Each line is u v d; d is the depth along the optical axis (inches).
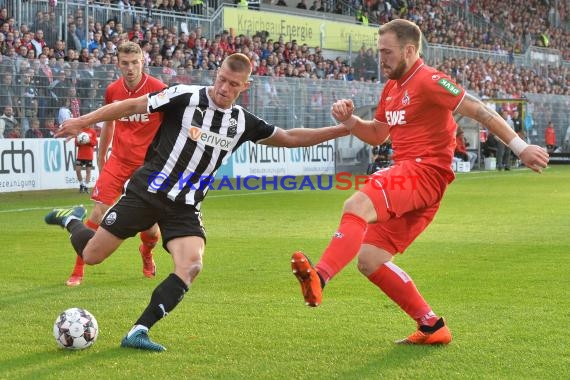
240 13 2026.3
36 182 1325.0
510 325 419.5
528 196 1289.4
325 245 732.0
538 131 2603.3
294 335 398.9
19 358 354.0
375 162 1811.0
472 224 895.7
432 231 831.7
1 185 1270.9
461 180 1726.1
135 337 368.5
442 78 362.6
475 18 2970.0
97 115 376.5
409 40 369.1
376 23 2524.6
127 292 511.8
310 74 2050.9
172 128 387.9
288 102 1820.9
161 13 1841.8
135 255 674.2
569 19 3540.8
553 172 2085.4
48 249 703.7
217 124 386.6
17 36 1462.8
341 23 2298.2
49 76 1369.3
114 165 554.6
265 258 654.5
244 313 449.1
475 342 384.8
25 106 1336.1
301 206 1120.2
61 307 463.5
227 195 1316.4
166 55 1707.7
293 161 1776.6
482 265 616.4
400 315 444.8
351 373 333.7
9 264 622.2
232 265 618.8
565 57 3405.5
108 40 1636.3
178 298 372.5
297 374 332.2
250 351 368.2
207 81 1617.9
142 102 382.3
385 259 377.7
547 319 432.8
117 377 326.6
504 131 352.5
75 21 1595.7
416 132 373.4
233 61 378.0
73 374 330.3
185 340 387.5
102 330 408.5
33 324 419.8
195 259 377.7
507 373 333.7
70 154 1381.6
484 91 2511.1
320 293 321.4
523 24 3213.6
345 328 414.0
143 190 389.4
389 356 360.5
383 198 356.8
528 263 625.6
